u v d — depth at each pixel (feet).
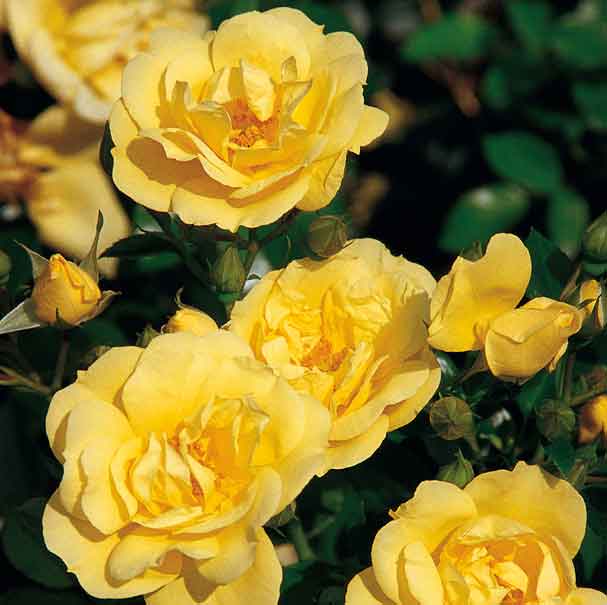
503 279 1.81
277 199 1.87
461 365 2.07
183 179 1.90
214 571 1.73
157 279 2.25
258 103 1.90
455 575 1.75
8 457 2.18
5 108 2.25
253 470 1.76
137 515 1.76
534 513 1.80
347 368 1.81
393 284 1.86
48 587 2.13
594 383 1.96
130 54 2.21
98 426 1.76
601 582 1.94
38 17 2.18
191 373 1.77
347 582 1.99
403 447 1.97
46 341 2.15
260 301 1.87
